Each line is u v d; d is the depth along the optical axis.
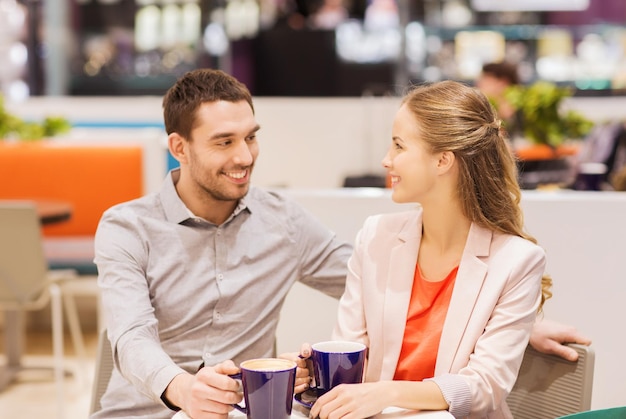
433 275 2.22
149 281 2.37
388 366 2.20
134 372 2.05
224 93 2.33
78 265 5.72
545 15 8.86
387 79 8.30
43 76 8.26
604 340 3.07
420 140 2.14
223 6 8.82
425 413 1.90
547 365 2.22
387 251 2.27
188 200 2.43
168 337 2.39
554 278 3.07
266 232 2.48
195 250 2.40
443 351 2.12
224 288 2.40
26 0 8.15
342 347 1.92
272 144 7.12
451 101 2.15
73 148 5.99
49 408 4.67
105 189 5.97
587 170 5.05
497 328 2.08
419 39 7.86
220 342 2.41
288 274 2.51
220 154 2.32
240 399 1.82
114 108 7.26
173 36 8.27
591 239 3.05
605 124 5.78
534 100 5.38
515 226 2.19
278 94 8.52
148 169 5.97
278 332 3.21
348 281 2.35
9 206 4.27
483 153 2.15
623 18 9.05
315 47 8.38
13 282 4.41
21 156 5.99
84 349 5.85
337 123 7.06
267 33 8.44
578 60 7.75
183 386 1.92
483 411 2.01
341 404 1.81
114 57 8.28
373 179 5.99
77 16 8.25
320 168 7.11
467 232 2.21
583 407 2.12
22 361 5.38
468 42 7.83
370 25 8.49
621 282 3.05
